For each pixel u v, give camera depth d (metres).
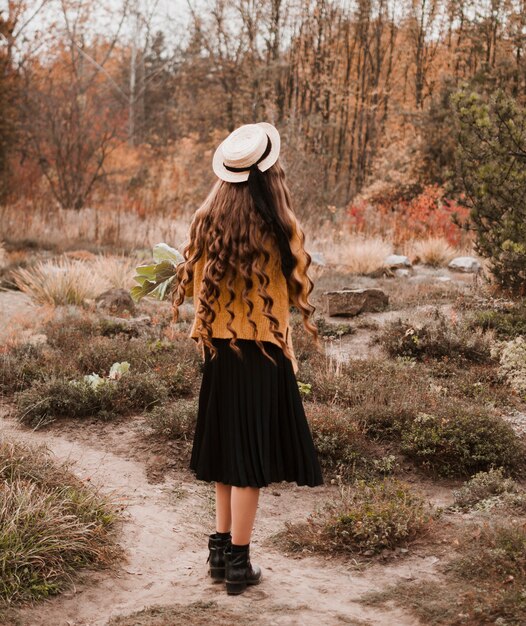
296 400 3.06
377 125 27.52
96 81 28.34
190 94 31.23
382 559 3.56
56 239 15.78
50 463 4.34
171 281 3.72
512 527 3.51
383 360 7.14
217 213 2.95
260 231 2.88
